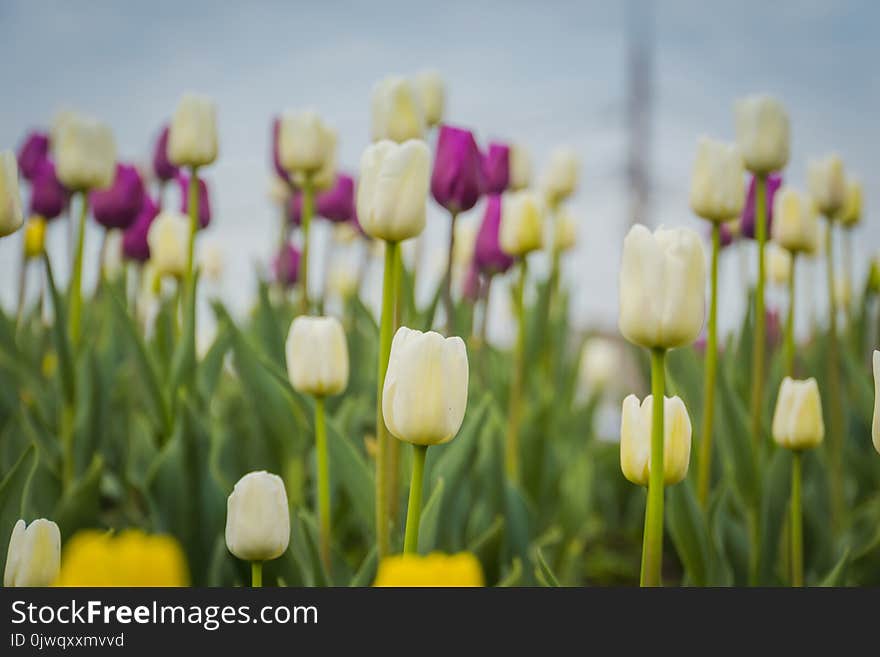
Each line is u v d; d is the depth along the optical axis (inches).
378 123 77.1
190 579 76.3
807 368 92.3
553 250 109.8
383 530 70.6
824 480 88.1
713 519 78.1
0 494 70.7
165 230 86.7
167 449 76.9
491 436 81.2
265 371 81.0
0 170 70.2
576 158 109.0
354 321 87.1
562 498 96.3
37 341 91.0
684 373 85.6
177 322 86.4
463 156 77.3
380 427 70.6
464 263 111.0
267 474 66.2
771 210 84.0
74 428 81.8
